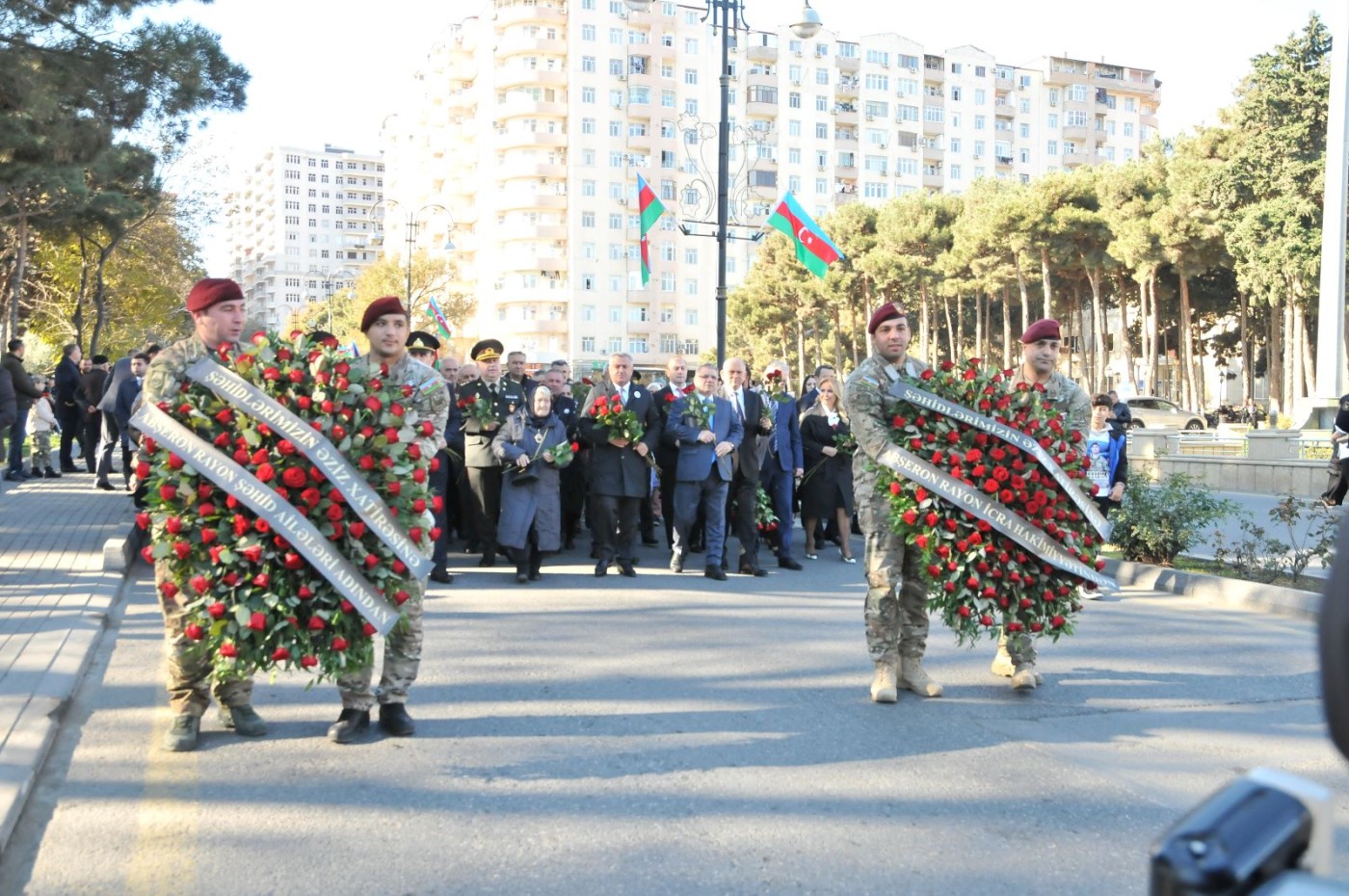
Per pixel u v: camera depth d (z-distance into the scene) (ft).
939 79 351.05
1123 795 16.80
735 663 25.14
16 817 15.35
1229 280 181.27
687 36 312.29
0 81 55.47
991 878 13.79
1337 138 81.30
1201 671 25.00
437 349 35.04
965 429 21.59
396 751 18.63
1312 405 83.61
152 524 17.78
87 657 24.25
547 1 305.73
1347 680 3.15
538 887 13.43
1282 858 2.88
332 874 13.78
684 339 313.32
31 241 120.88
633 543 38.68
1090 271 174.81
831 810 16.02
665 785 17.01
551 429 36.88
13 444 64.44
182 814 15.71
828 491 43.16
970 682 23.90
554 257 310.24
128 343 181.78
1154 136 168.55
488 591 35.06
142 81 61.77
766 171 314.76
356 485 17.43
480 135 323.16
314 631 17.65
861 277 217.36
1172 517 38.63
